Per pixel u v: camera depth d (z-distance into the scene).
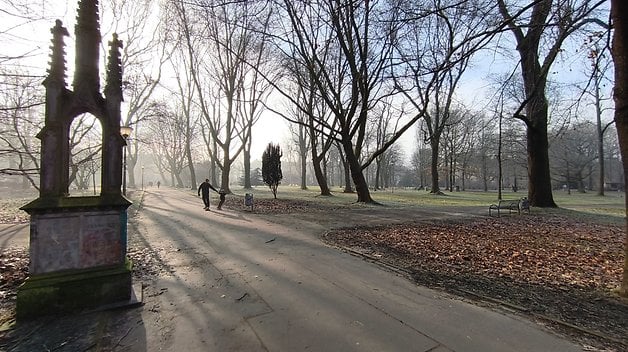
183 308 4.13
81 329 3.52
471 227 11.35
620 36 4.60
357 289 4.91
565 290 5.00
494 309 4.21
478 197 32.97
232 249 7.52
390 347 3.21
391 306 4.27
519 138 43.53
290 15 13.77
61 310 3.83
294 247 7.79
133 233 9.57
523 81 14.91
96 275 4.04
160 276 5.45
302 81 22.56
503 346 3.25
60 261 3.90
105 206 4.16
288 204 19.95
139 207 17.89
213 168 44.81
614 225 12.12
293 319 3.83
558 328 3.67
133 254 6.92
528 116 16.95
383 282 5.26
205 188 16.83
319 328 3.61
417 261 6.68
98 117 4.27
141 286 4.84
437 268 6.19
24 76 6.80
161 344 3.23
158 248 7.56
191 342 3.28
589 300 4.58
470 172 58.88
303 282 5.20
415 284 5.20
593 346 3.27
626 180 4.76
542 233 10.20
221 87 30.84
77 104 4.10
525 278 5.61
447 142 49.62
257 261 6.48
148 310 4.05
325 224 11.72
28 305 3.69
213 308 4.14
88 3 4.30
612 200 29.48
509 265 6.46
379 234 9.74
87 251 4.06
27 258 6.48
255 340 3.33
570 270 6.14
